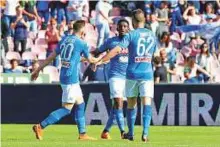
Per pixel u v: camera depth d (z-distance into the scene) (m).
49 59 41.28
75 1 79.56
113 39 42.34
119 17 79.25
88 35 76.94
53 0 80.38
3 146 34.59
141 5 79.94
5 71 72.19
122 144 35.88
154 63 62.53
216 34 75.88
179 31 76.94
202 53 71.81
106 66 66.06
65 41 40.59
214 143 38.38
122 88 42.25
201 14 78.81
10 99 59.50
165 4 77.94
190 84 56.94
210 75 69.75
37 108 59.19
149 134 47.34
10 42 77.12
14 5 77.62
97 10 76.69
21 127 55.53
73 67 40.50
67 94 40.81
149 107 37.78
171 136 45.44
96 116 58.00
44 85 59.03
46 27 79.31
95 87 57.91
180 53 74.56
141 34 37.50
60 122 59.12
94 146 34.38
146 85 37.62
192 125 57.09
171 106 57.25
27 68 72.62
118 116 42.00
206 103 56.91
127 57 42.31
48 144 36.06
